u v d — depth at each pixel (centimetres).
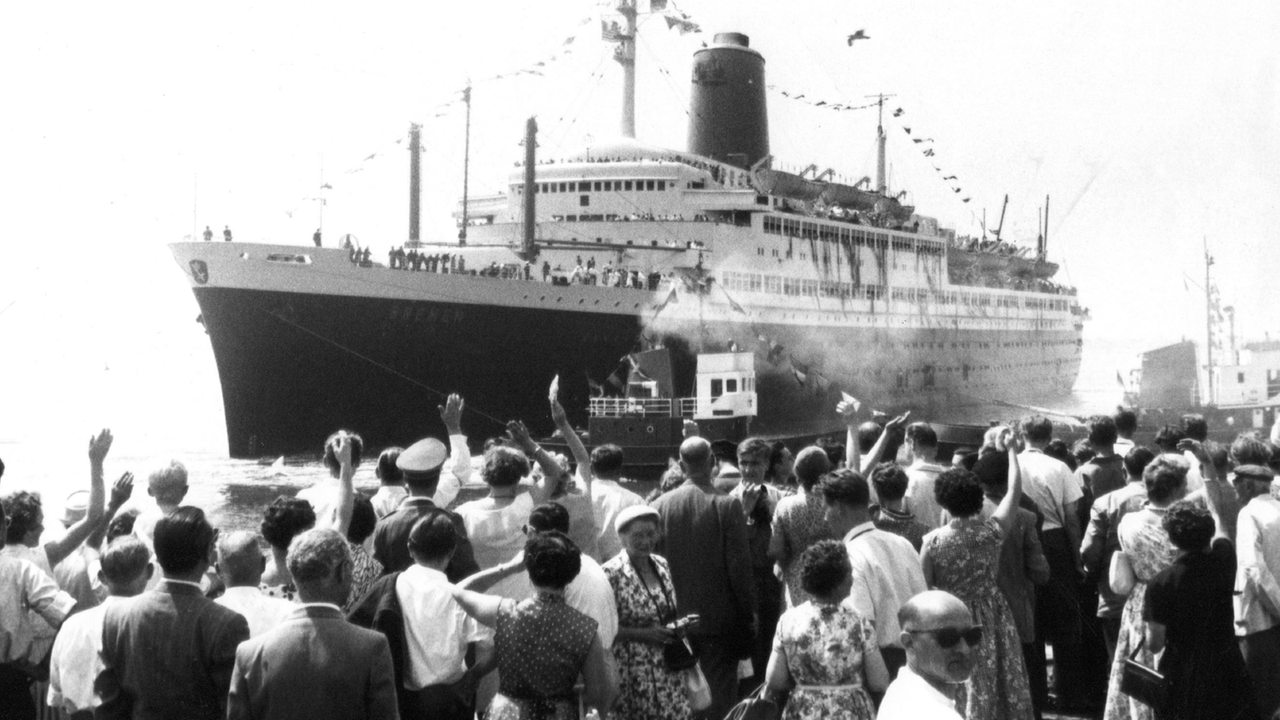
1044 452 1336
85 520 897
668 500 972
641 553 812
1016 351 8231
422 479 902
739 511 959
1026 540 990
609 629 781
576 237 5681
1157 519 939
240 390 4603
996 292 7950
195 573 712
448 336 4662
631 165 5691
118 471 5294
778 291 5894
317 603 670
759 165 6019
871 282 6650
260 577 782
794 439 5247
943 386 7350
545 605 716
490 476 954
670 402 4306
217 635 693
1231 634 817
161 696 682
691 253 5475
